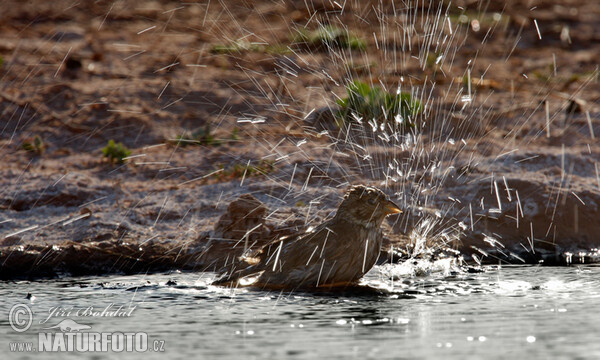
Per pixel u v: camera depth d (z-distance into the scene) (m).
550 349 8.25
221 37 26.23
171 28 27.36
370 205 11.01
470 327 9.06
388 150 16.61
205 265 12.48
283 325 9.20
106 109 19.70
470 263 12.59
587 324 9.12
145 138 18.41
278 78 22.09
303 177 15.55
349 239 10.99
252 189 14.85
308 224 13.20
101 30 27.20
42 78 21.66
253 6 30.22
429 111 18.92
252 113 19.62
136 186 15.53
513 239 13.59
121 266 12.44
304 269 10.99
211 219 13.86
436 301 10.23
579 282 11.22
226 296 10.58
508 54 25.47
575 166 15.88
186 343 8.58
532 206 14.06
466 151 16.80
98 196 14.87
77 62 22.62
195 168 16.45
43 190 14.95
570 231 13.74
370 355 8.11
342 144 17.20
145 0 31.44
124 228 13.48
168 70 22.64
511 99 20.73
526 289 10.84
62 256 12.52
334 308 9.94
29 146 17.94
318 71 22.73
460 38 26.67
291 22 27.89
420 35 25.98
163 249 12.83
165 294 10.71
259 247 12.71
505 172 15.49
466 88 21.52
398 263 12.46
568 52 25.98
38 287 11.21
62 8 29.78
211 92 20.92
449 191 14.77
